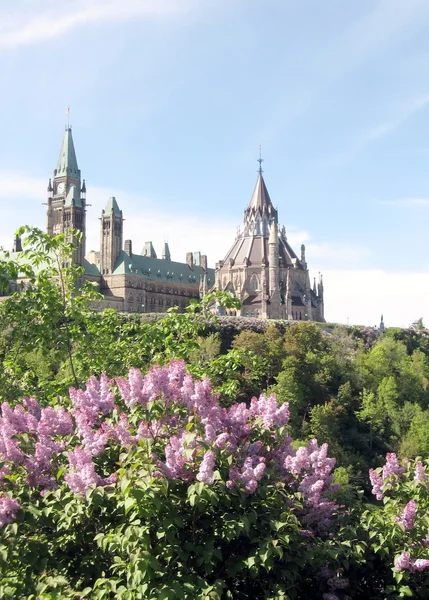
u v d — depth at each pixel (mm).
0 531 13766
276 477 17094
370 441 112250
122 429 15836
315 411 106375
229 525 14352
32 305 27922
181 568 14430
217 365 29312
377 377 136125
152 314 150125
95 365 30875
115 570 14172
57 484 15844
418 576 16078
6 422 15992
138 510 13492
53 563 14984
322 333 155500
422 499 17188
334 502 17703
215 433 15523
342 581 15680
